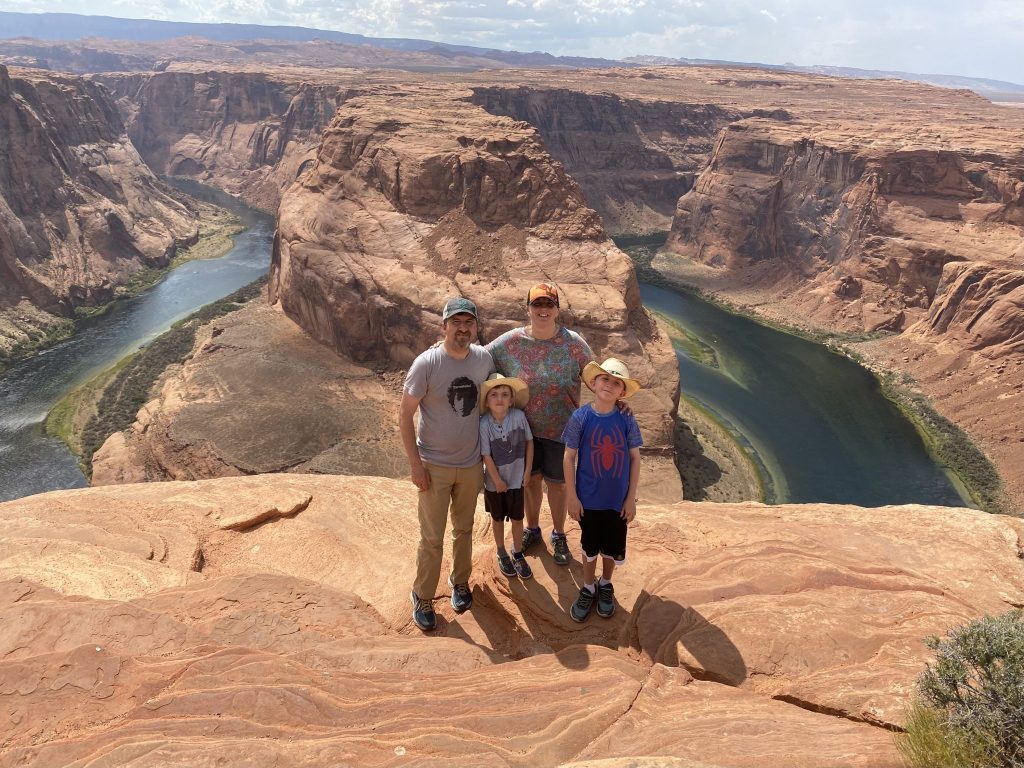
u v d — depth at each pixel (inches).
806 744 159.2
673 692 196.2
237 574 275.0
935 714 155.3
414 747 166.1
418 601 263.1
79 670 194.2
